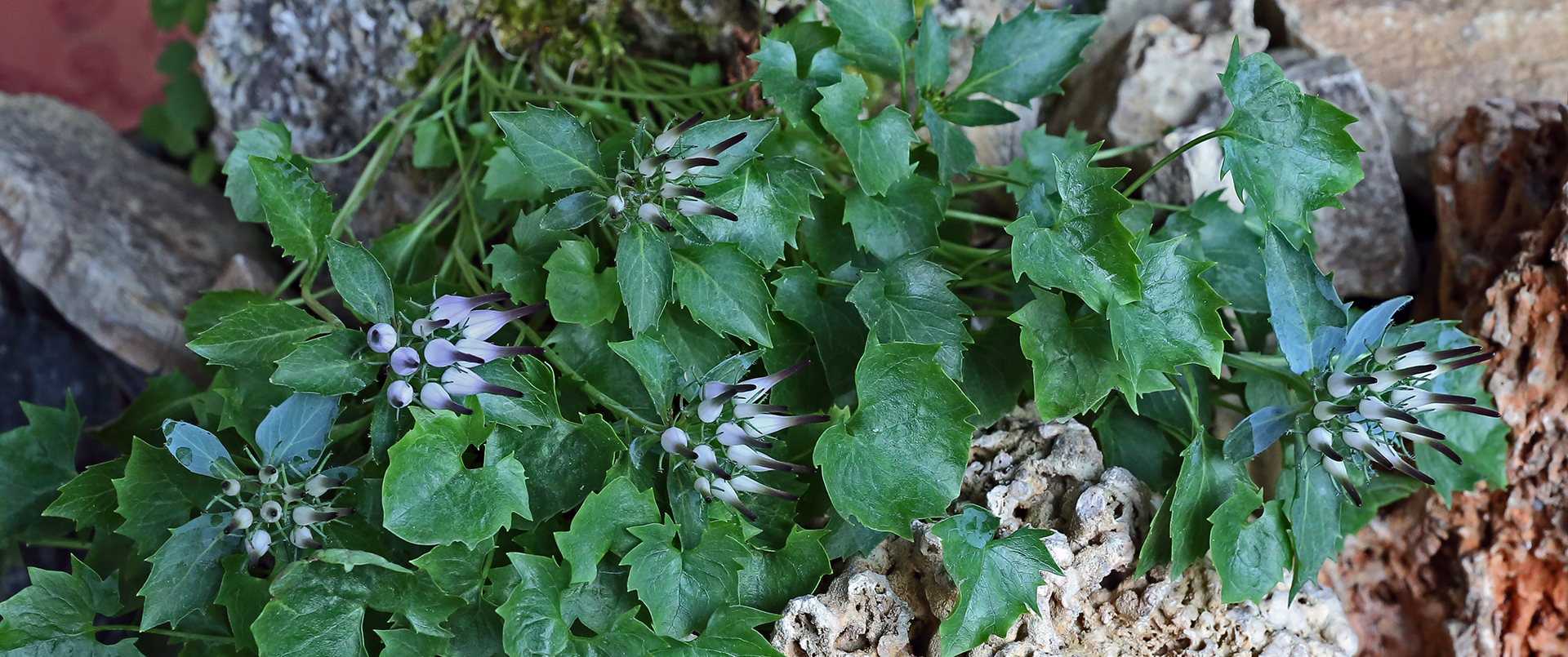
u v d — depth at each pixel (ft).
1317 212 1.74
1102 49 1.86
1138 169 1.77
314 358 1.40
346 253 1.41
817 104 1.50
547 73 1.71
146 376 1.86
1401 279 1.74
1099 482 1.51
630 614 1.44
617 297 1.49
